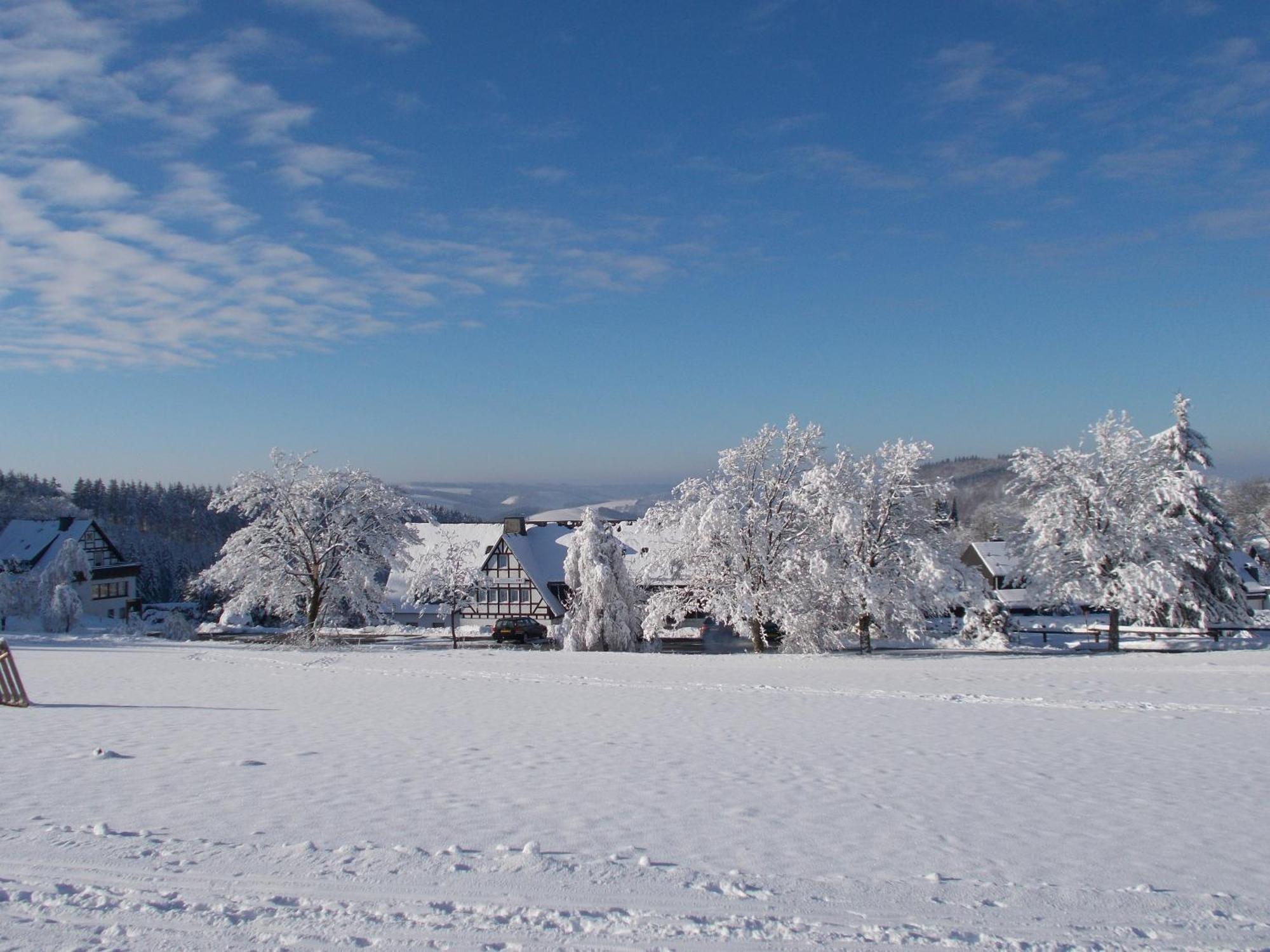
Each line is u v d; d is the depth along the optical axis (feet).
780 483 144.56
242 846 28.14
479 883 24.99
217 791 37.04
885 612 139.03
